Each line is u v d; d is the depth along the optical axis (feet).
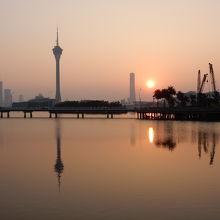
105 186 127.65
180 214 97.55
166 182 132.67
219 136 301.84
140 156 196.13
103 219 94.53
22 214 98.58
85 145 252.42
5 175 147.95
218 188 123.65
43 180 138.10
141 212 99.40
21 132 378.32
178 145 243.81
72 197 114.01
